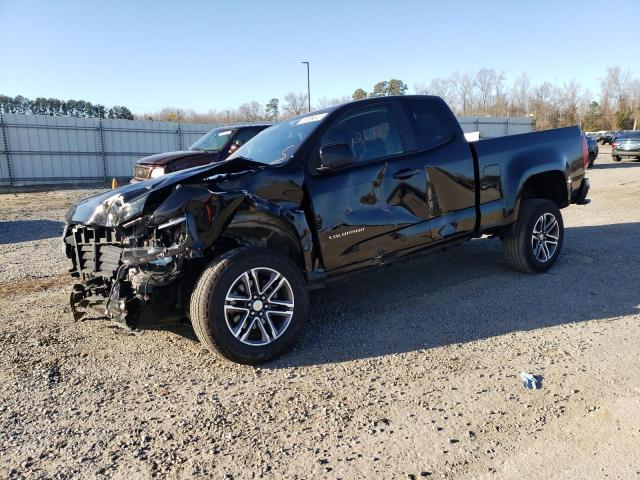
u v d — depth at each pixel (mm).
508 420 2926
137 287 3492
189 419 3043
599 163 27266
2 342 4305
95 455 2713
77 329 4590
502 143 5402
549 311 4648
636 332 4109
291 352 3986
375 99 4707
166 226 3494
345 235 4262
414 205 4668
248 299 3713
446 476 2469
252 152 4734
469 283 5594
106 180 25500
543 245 5805
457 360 3723
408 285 5641
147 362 3875
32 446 2811
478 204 5168
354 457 2633
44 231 10578
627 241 7457
